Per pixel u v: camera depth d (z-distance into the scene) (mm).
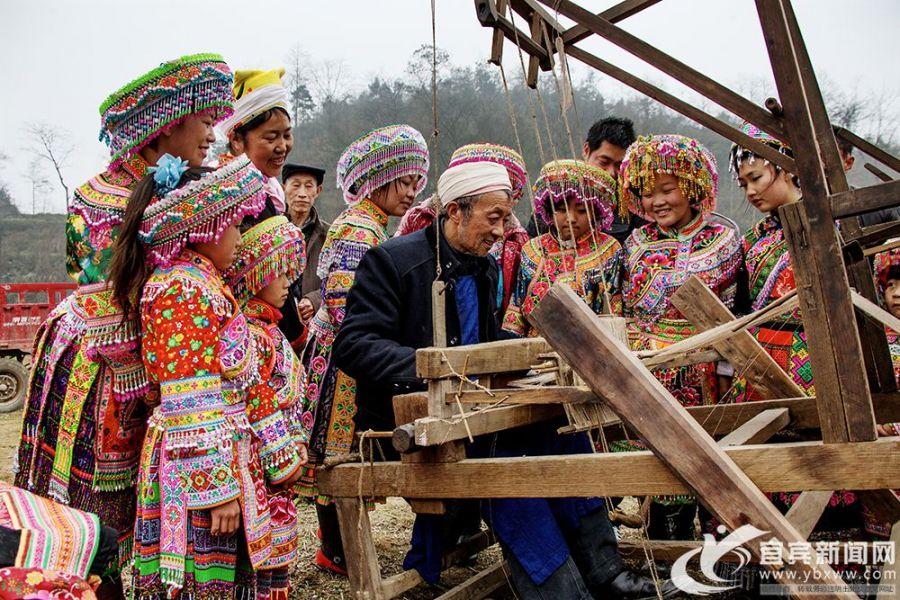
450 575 3578
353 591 2773
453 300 3061
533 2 2535
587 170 3854
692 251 3635
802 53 2311
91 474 2453
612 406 2133
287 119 3402
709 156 3605
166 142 2676
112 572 2266
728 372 3504
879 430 2914
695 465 2035
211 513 2271
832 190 2318
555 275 3969
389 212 3730
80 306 2500
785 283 3346
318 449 3227
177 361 2258
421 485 2553
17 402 9344
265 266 2668
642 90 2406
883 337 2713
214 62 2678
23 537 1442
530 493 2367
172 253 2316
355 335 2895
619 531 3941
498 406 2508
